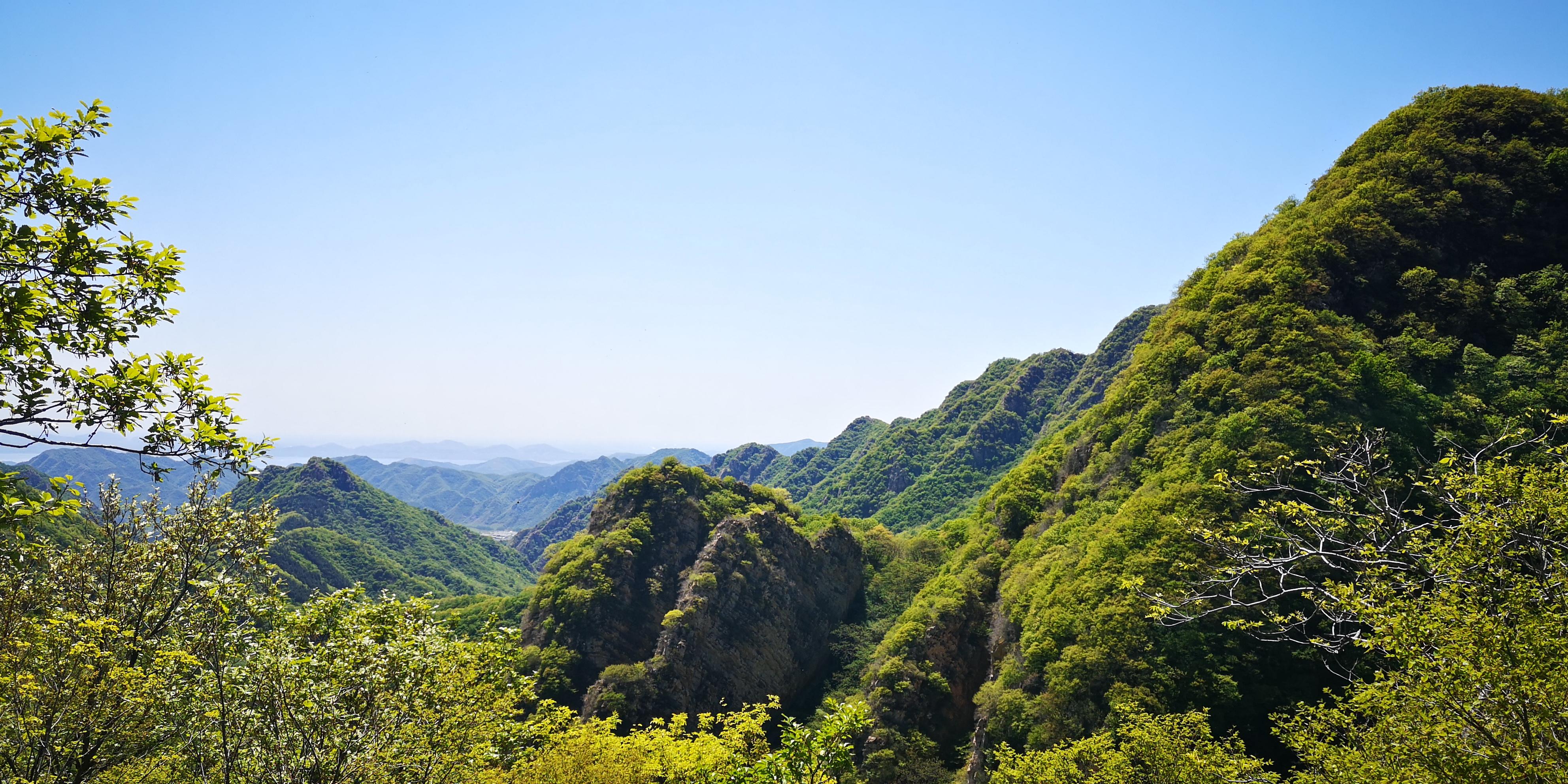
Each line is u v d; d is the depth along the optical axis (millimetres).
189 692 16531
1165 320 83812
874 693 68188
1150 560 49375
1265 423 54281
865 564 104125
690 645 79000
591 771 32125
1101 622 48875
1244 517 46875
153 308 12461
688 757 36719
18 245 11125
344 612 18969
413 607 19406
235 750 16188
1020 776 35656
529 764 29734
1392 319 61875
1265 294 67688
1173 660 44312
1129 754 32875
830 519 106188
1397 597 15570
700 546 94375
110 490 17203
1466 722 12727
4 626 13969
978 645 72375
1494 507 14906
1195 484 53188
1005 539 85188
